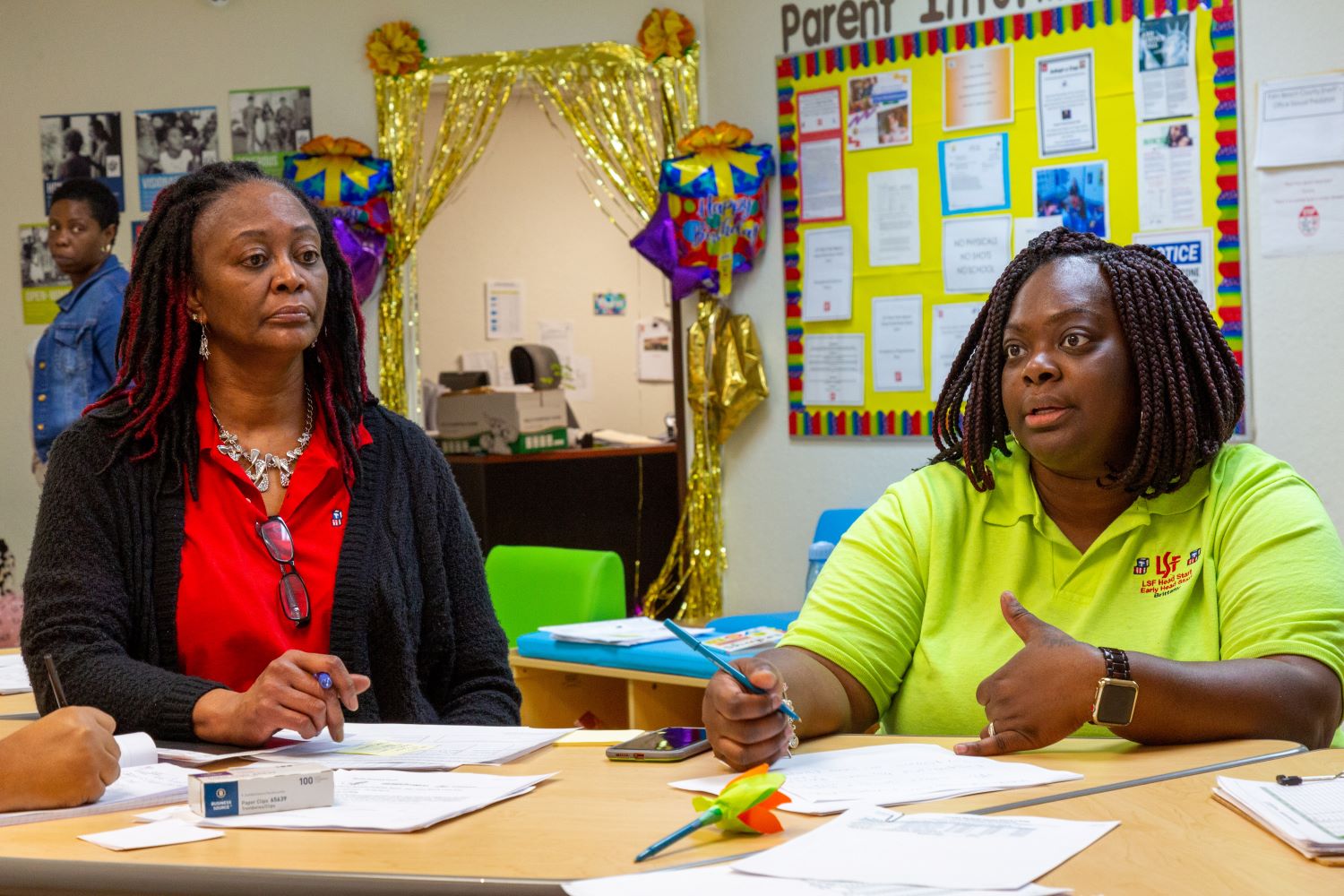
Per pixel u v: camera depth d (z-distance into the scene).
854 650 1.83
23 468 5.59
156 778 1.50
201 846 1.23
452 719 2.07
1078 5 4.22
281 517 2.02
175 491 1.99
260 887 1.13
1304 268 3.91
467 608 2.16
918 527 1.93
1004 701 1.51
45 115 5.55
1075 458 1.78
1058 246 1.88
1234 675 1.50
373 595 2.03
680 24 5.01
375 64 5.25
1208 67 4.02
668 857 1.16
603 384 7.87
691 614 5.09
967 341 2.00
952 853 1.10
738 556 5.05
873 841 1.15
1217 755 1.44
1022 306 1.82
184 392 2.03
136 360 2.03
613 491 5.92
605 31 5.14
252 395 2.04
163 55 5.47
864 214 4.68
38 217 5.57
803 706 1.68
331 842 1.23
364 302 5.28
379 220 5.16
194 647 1.95
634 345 7.87
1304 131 3.89
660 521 5.96
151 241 2.01
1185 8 4.04
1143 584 1.80
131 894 1.15
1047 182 4.31
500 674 2.16
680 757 1.55
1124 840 1.14
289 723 1.62
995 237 4.42
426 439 2.22
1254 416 4.00
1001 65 4.37
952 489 1.96
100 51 5.52
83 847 1.25
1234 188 4.00
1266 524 1.70
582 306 7.84
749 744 1.46
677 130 5.07
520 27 5.20
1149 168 4.12
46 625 1.88
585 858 1.16
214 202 1.99
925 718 1.84
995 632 1.84
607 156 5.18
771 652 1.81
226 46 5.43
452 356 7.65
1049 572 1.86
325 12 5.35
